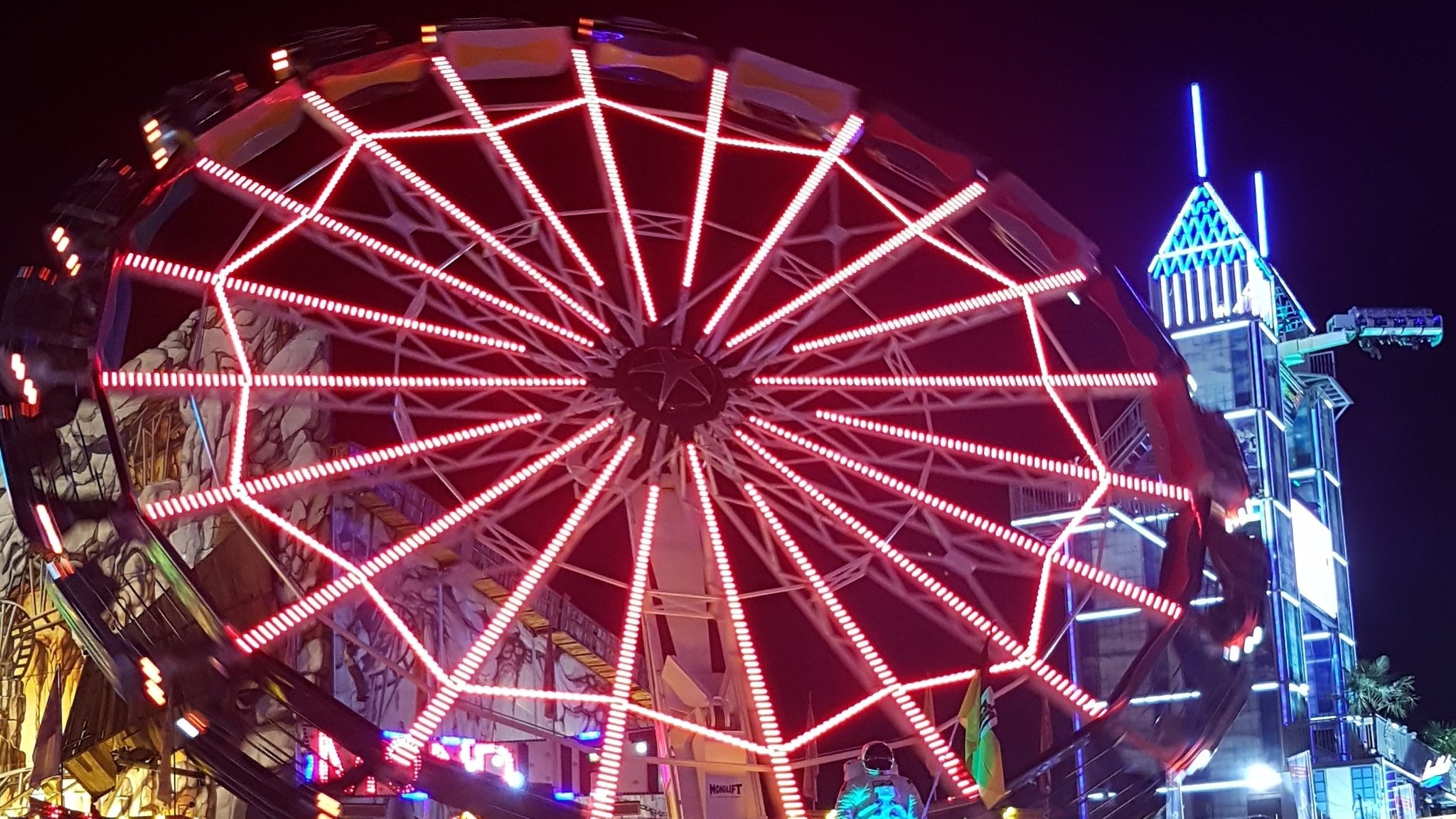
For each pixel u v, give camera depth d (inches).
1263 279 3051.2
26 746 1982.0
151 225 1117.1
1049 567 1165.1
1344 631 3203.7
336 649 1744.6
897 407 1256.2
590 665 2367.1
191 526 1948.8
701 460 1209.4
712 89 1277.1
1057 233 1263.5
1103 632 2672.2
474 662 1001.5
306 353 1905.8
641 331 1237.7
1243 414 2915.8
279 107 1191.6
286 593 1755.7
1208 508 1186.6
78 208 1070.4
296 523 1801.2
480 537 1129.4
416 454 1147.9
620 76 1300.4
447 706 972.6
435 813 1508.4
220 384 1101.1
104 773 1659.7
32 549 940.0
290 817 868.0
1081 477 1218.6
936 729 1078.4
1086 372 1252.5
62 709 1968.5
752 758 1104.8
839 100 1270.9
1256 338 2952.8
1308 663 3016.7
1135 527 1223.5
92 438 1086.4
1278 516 2864.2
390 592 1875.0
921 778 1072.2
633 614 1065.5
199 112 1140.5
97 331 1047.6
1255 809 2549.2
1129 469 2561.5
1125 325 1261.1
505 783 912.3
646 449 1189.1
